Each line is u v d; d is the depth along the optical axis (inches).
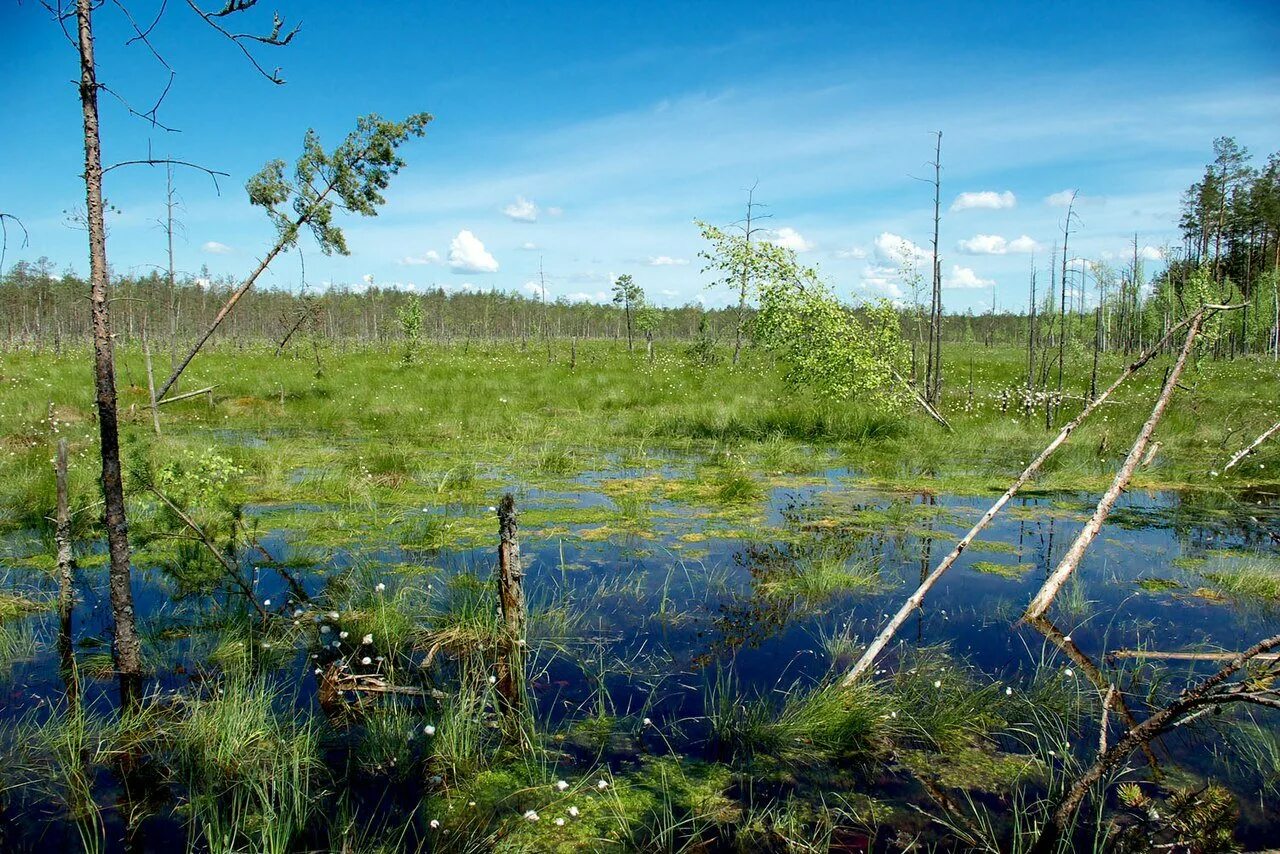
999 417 586.6
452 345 1711.4
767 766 148.0
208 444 434.9
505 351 1417.3
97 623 208.7
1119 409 597.6
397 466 405.7
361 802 137.3
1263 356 1282.0
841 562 256.5
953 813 133.9
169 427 534.9
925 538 292.7
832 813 134.0
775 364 1009.5
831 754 151.9
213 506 298.2
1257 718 163.3
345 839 125.1
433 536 285.0
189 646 195.0
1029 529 305.3
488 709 166.1
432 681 179.0
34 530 291.3
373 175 512.4
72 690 172.6
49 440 458.3
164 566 247.3
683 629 208.7
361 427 560.4
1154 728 103.6
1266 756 149.4
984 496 361.1
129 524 267.1
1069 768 144.8
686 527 306.8
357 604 217.2
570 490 370.9
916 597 179.0
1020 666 186.5
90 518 281.9
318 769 146.7
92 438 452.1
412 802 137.6
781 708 166.1
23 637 197.6
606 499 352.5
